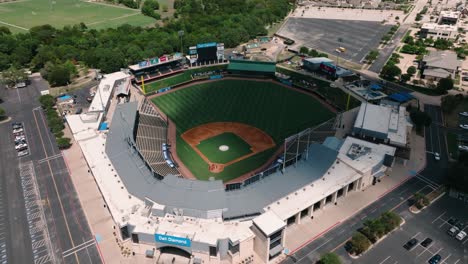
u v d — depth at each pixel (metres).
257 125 199.75
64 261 116.75
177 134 191.75
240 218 121.81
